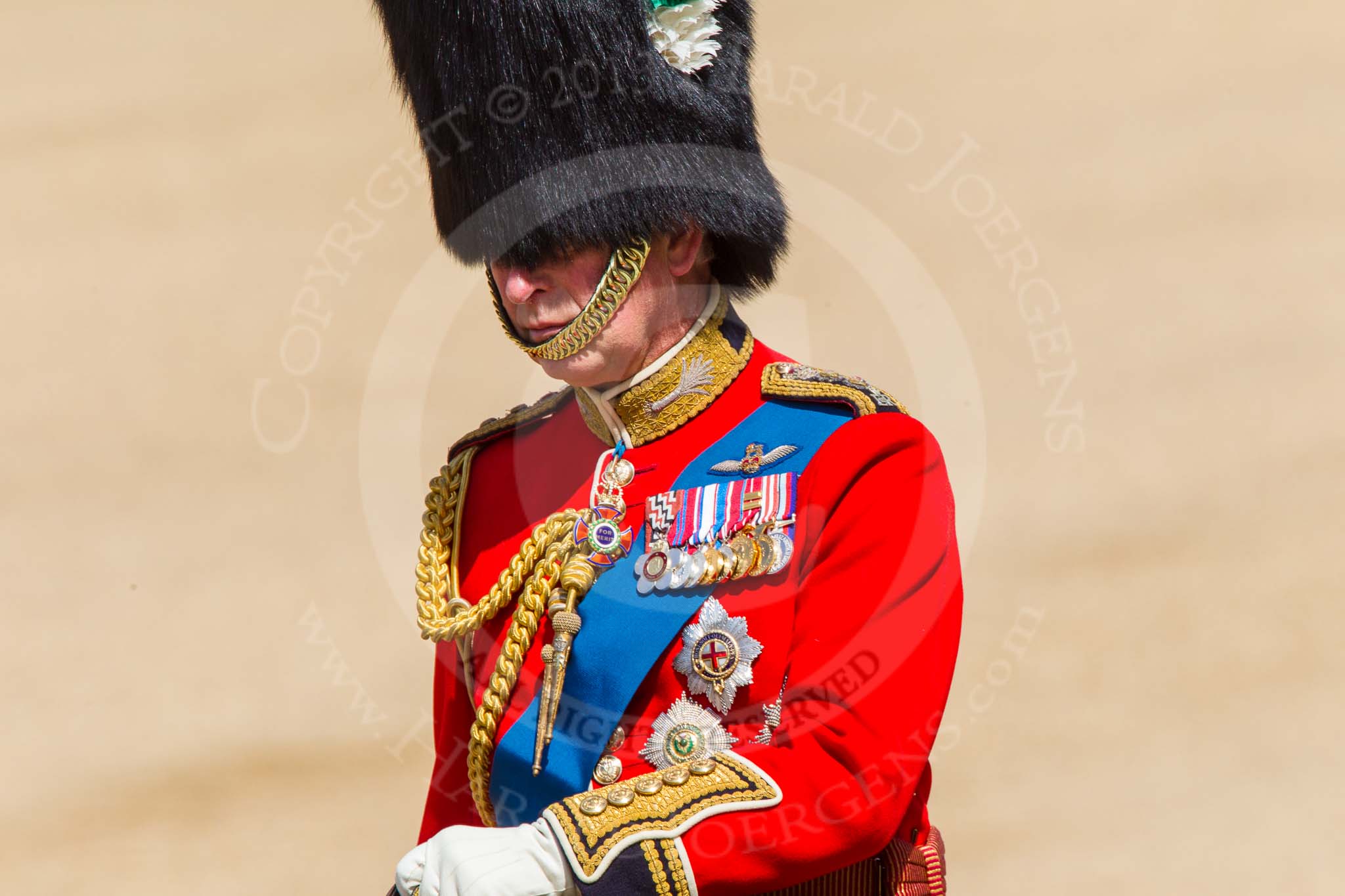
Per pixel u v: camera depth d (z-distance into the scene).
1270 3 57.53
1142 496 30.30
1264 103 50.34
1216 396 34.34
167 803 23.17
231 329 41.69
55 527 32.59
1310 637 25.42
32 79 61.56
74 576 30.58
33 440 36.75
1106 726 23.55
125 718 25.67
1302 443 32.03
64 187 52.25
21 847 22.44
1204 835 21.05
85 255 47.38
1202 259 41.31
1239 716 23.52
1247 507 29.75
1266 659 24.97
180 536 31.56
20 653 28.05
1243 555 28.05
